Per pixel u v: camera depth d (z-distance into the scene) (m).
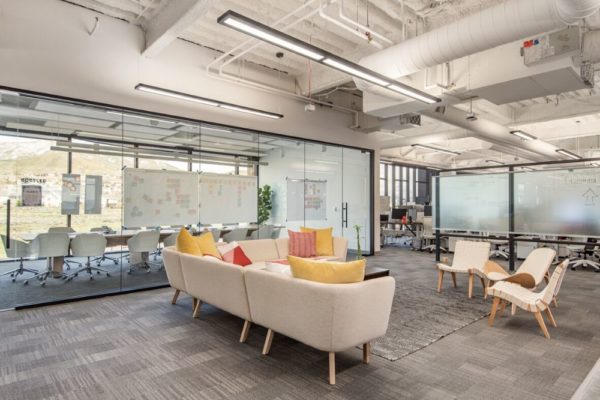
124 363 2.79
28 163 4.43
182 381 2.51
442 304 4.41
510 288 3.86
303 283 2.56
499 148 10.28
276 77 6.56
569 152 10.69
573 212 5.98
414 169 15.77
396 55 3.86
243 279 3.10
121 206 5.07
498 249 8.41
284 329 2.76
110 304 4.43
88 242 4.83
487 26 3.09
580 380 2.54
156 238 5.44
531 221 6.41
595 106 6.94
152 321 3.77
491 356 2.94
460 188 7.24
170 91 4.81
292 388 2.41
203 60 5.59
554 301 4.35
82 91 4.53
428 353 2.99
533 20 2.85
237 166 6.32
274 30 3.15
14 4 4.09
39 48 4.24
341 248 5.90
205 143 5.91
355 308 2.48
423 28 4.64
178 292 4.41
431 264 7.29
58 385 2.46
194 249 4.12
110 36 4.74
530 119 7.77
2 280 4.30
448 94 4.88
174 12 4.02
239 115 6.09
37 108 4.51
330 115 7.66
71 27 4.45
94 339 3.28
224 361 2.82
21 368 2.71
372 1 3.99
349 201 8.38
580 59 3.92
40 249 4.51
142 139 5.28
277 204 6.90
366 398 2.29
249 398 2.29
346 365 2.76
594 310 4.23
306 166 7.46
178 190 5.59
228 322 3.74
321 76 6.30
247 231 6.43
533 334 3.44
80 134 4.78
